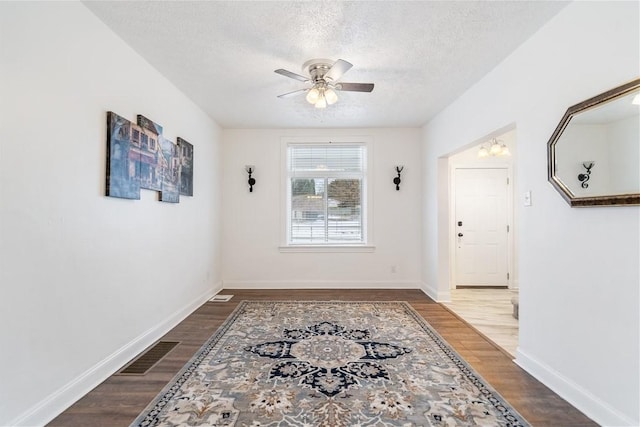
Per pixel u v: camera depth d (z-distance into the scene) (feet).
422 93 11.56
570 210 6.59
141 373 7.64
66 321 6.32
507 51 8.52
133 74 8.54
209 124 14.43
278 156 16.46
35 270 5.65
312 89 9.16
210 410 6.21
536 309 7.58
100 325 7.30
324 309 12.75
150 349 8.99
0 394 5.06
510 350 9.03
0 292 5.05
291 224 16.83
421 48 8.41
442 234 14.20
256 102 12.57
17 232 5.31
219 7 6.77
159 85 9.92
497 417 6.04
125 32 7.71
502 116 9.05
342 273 16.48
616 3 5.59
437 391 6.91
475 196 16.72
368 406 6.36
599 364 5.92
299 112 13.82
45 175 5.85
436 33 7.72
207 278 14.26
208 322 11.23
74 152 6.53
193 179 12.57
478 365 8.11
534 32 7.63
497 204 16.72
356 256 16.47
